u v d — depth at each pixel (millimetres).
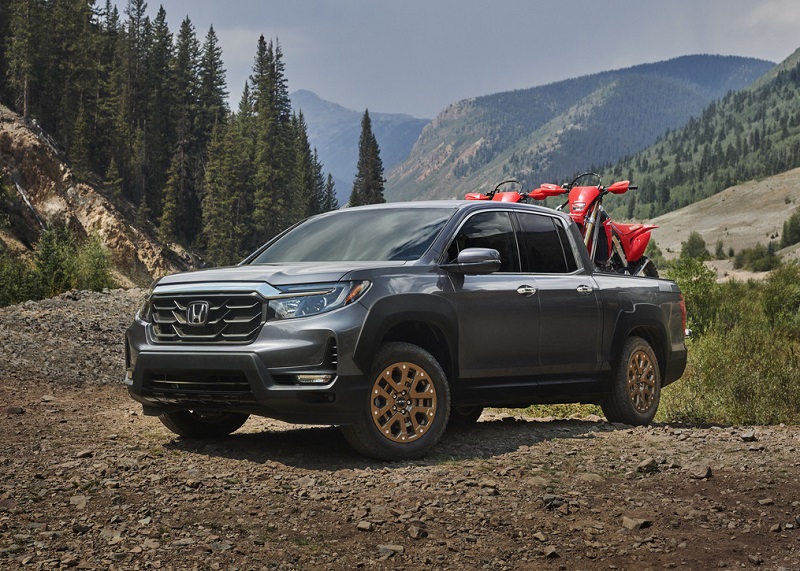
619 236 10672
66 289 25188
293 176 167250
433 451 6457
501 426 7879
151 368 6129
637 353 8188
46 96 128750
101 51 144000
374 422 5922
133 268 105938
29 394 9008
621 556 4164
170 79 149250
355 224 7074
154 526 4289
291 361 5660
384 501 4922
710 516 4867
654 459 6039
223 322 5898
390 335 6398
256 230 145000
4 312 15164
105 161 131875
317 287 5816
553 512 4879
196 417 6867
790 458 6469
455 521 4609
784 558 4152
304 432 7297
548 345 7160
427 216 6879
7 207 91625
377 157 173250
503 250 7066
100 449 6145
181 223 141750
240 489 5098
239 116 175625
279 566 3811
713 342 11719
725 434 7512
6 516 4363
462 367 6500
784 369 10078
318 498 4949
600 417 9883
